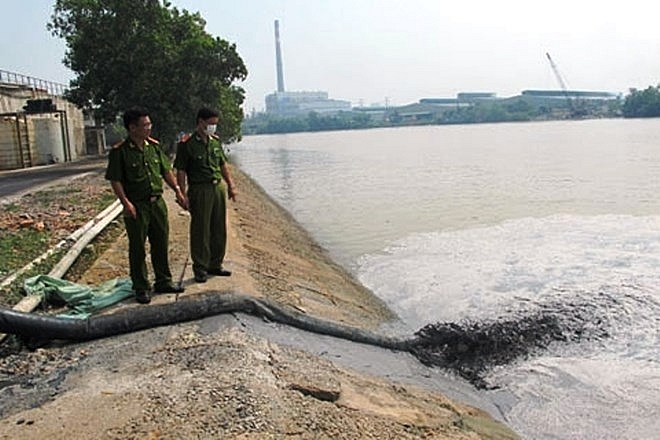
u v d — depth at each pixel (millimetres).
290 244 18891
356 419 6082
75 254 11867
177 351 7176
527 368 9664
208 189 9273
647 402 8398
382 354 9430
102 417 5793
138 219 8297
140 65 34875
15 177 31094
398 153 74938
